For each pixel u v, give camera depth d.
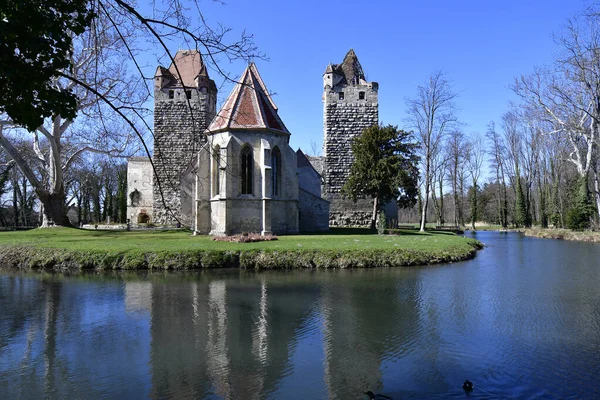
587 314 11.24
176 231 33.47
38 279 16.23
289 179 31.48
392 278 16.42
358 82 45.50
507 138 63.00
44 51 5.59
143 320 10.74
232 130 29.00
